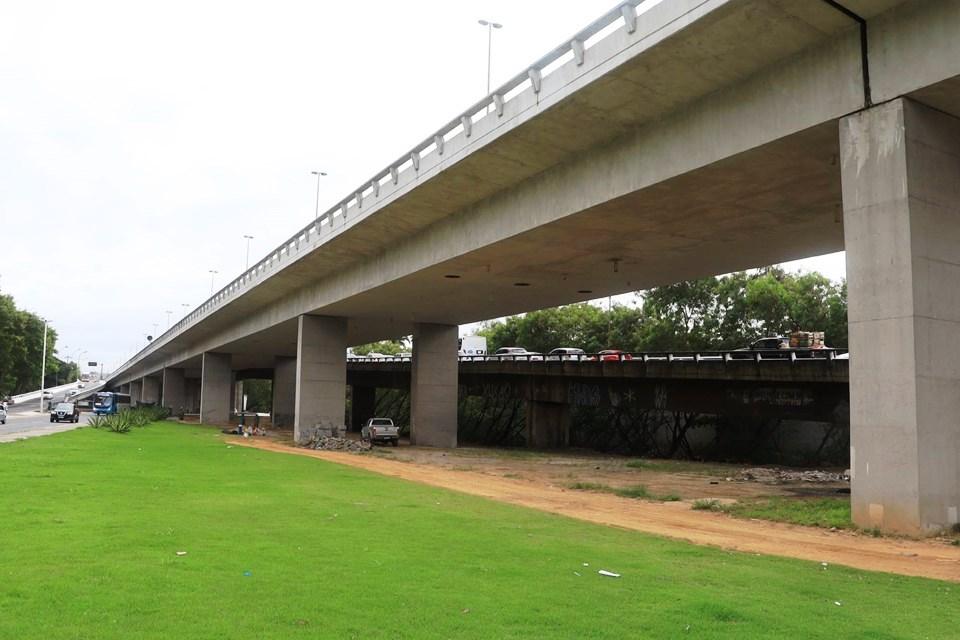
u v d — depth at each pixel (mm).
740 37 17625
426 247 35688
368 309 50750
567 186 25766
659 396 47531
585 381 53375
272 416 91125
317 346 53562
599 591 9648
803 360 38188
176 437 49406
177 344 97500
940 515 15594
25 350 129750
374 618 7926
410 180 30719
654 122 22156
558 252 32031
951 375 16047
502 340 101188
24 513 14930
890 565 13016
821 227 27562
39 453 30969
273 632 7305
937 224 16156
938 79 15281
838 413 37906
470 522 16234
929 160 16250
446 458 44812
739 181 21797
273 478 25281
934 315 15859
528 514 18719
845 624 8406
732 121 19641
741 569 11898
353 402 89562
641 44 18562
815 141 18547
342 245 40719
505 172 27578
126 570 9852
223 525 14297
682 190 22703
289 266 46469
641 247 31031
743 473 34406
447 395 57500
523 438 71812
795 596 9906
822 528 17312
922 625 8578
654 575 11023
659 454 53312
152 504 17125
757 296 69812
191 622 7551
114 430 50344
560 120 22797
